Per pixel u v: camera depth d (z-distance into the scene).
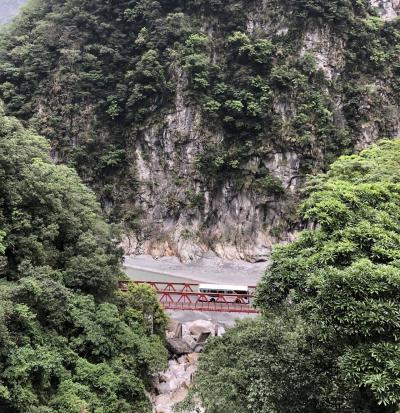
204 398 14.02
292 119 51.94
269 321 14.46
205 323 33.09
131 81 52.94
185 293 32.09
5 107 54.22
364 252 13.08
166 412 22.36
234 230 51.31
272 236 50.94
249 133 51.53
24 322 17.66
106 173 54.12
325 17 54.03
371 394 11.18
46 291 19.38
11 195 21.92
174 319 34.56
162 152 53.31
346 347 10.90
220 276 45.53
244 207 51.41
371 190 15.58
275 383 12.18
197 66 51.25
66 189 26.88
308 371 12.58
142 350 22.66
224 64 53.88
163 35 53.47
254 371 12.66
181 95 52.31
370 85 54.09
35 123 53.97
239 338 14.41
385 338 10.52
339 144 52.12
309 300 12.80
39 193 23.47
